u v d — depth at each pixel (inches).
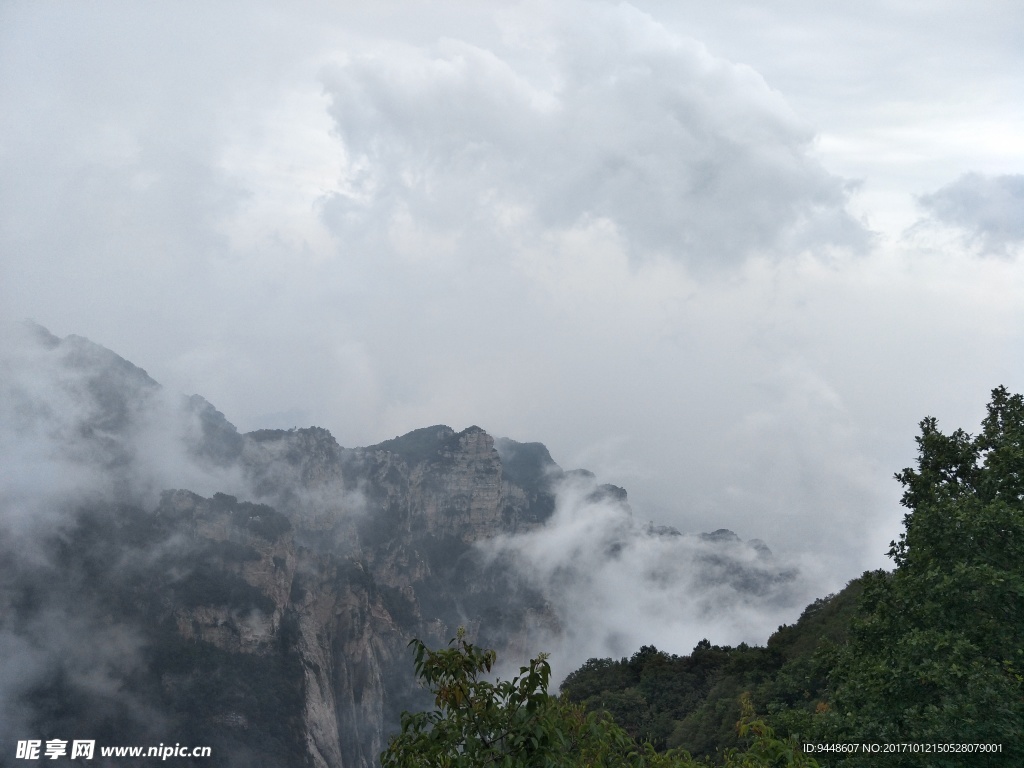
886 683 1138.0
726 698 2800.2
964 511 1302.9
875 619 1362.0
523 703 678.5
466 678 671.8
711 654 3720.5
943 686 1068.5
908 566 1441.9
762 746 836.0
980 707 995.3
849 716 1157.1
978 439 1574.8
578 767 686.5
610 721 763.4
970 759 972.6
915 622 1283.2
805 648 2866.6
